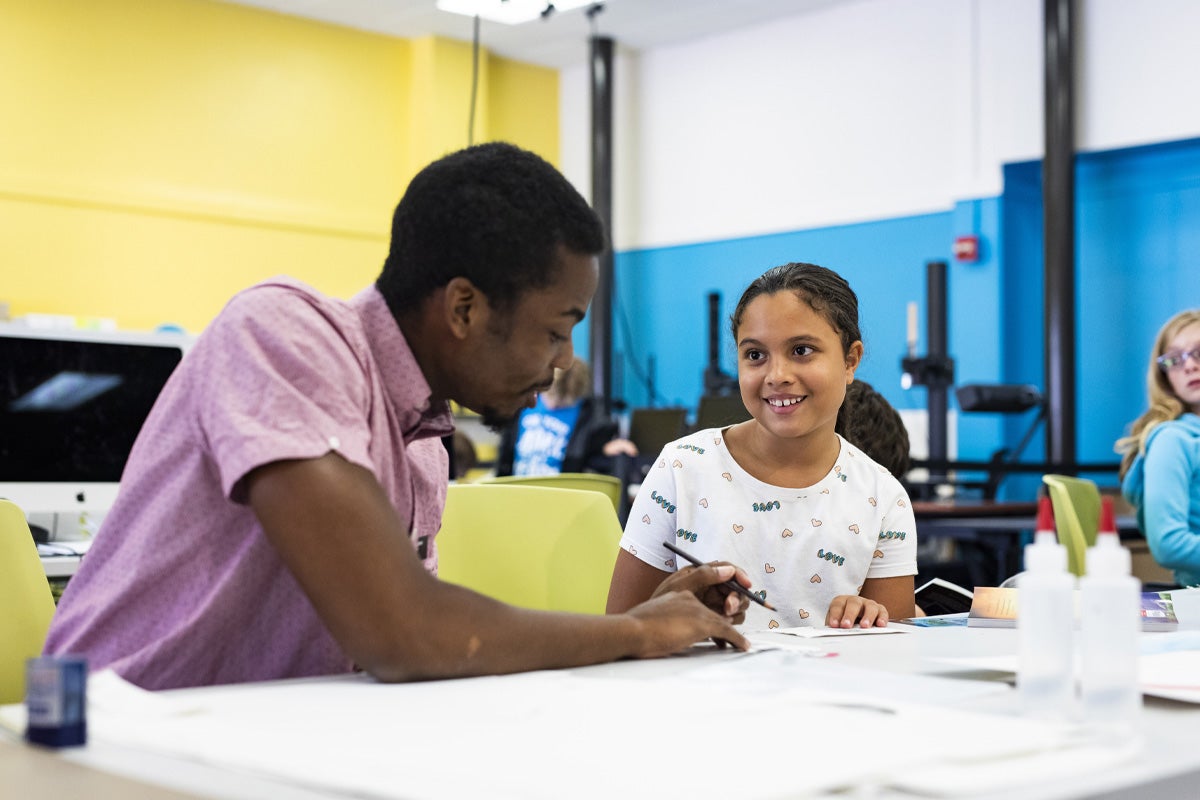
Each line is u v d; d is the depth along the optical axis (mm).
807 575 1730
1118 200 5898
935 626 1410
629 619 1100
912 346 5590
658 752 710
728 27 7168
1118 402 5902
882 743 728
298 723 799
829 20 6750
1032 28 5945
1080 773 675
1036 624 832
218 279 6844
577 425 5316
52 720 741
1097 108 5730
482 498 1889
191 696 903
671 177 7488
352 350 1126
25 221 6254
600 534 1814
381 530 994
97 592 1141
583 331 7801
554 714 826
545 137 8000
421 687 941
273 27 7059
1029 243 6262
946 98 6258
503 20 6535
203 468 1105
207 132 6824
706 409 5031
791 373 1698
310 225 7148
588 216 1149
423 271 1134
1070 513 2838
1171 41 5508
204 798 633
